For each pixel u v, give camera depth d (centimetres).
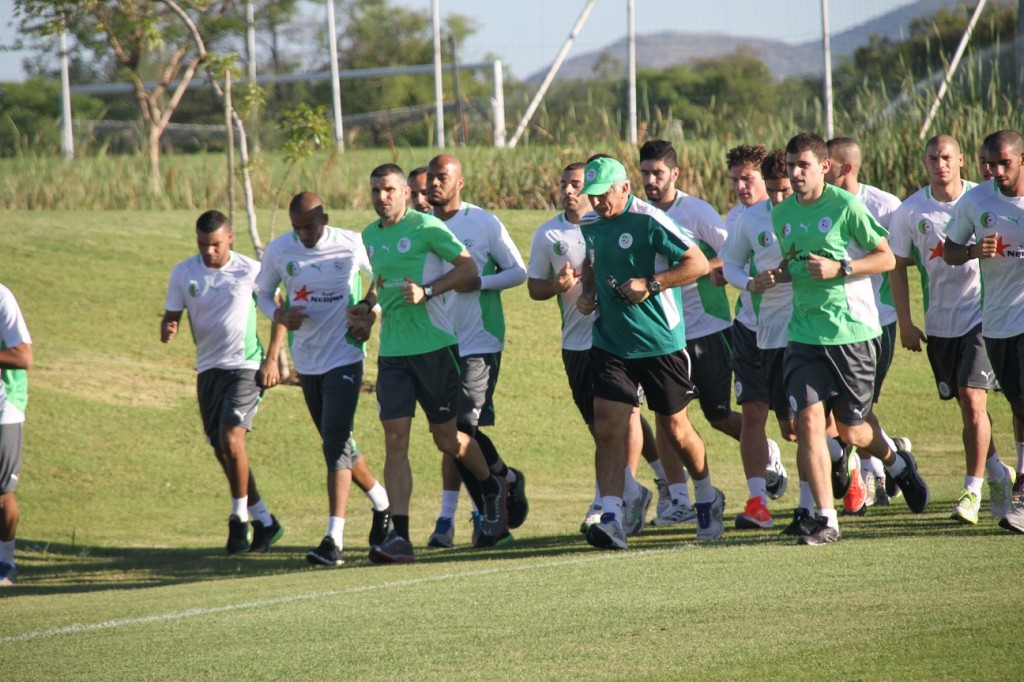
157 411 4525
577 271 2842
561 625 1589
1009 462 3891
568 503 3588
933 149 2620
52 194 7900
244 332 3016
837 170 2769
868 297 2278
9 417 2642
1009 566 1767
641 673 1333
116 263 6225
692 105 11569
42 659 1612
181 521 3503
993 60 7256
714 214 2844
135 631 1772
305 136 5534
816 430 2233
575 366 2889
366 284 6047
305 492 3881
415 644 1546
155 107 8831
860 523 2584
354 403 2728
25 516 3494
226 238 3006
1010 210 2336
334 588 2084
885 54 8800
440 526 2853
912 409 4909
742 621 1530
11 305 2622
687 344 2858
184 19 5428
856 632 1427
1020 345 2373
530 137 8800
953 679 1227
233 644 1627
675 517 2905
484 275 2956
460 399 2872
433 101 19050
